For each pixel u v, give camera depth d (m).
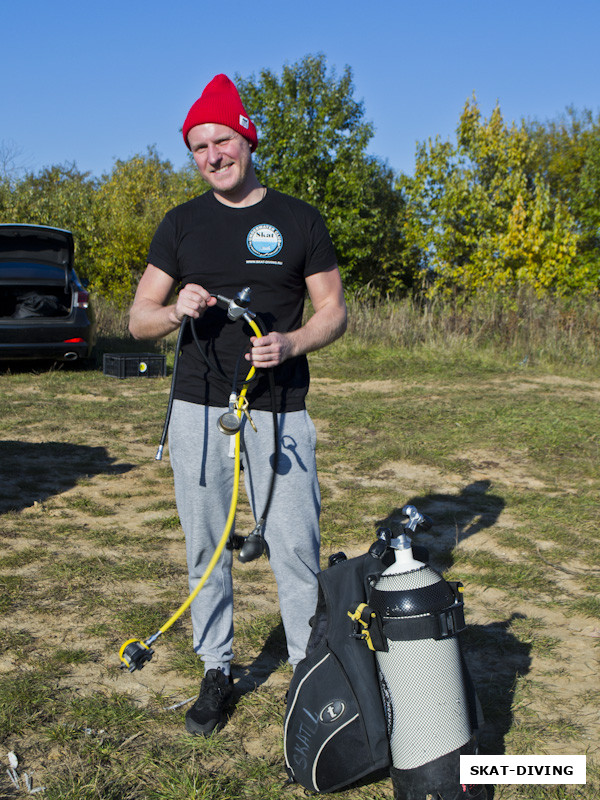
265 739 2.75
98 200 20.67
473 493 5.84
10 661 3.22
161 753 2.63
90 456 6.72
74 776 2.49
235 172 2.66
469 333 13.88
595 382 11.12
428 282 22.23
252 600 3.90
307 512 2.78
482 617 3.75
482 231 19.47
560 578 4.29
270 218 2.71
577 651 3.43
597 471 6.42
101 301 17.77
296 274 2.77
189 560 2.86
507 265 18.52
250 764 2.59
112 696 2.97
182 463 2.76
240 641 3.46
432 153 20.14
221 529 2.83
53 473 6.20
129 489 5.84
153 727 2.79
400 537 2.40
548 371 11.91
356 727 2.31
